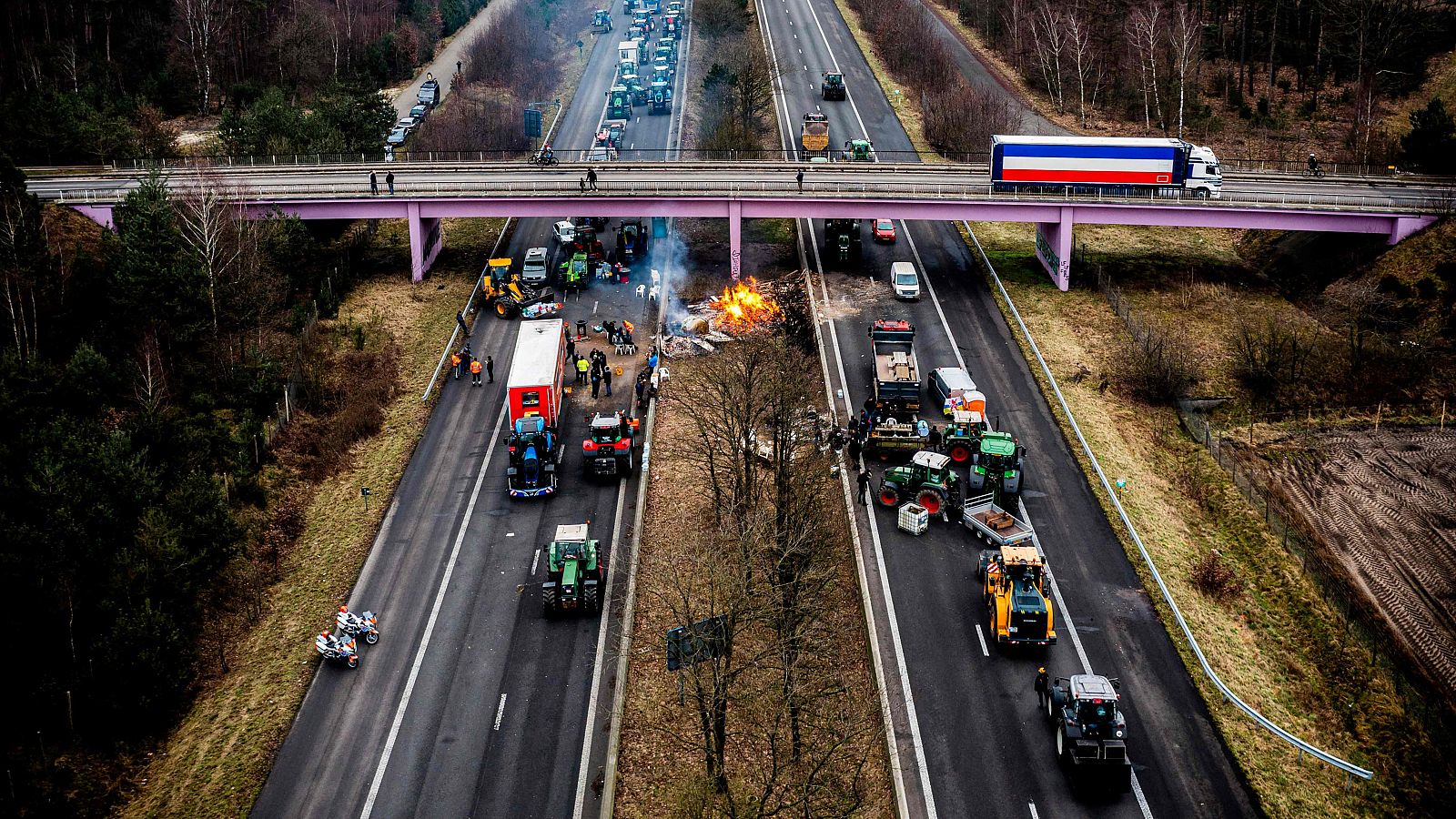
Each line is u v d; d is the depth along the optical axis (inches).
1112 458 3142.2
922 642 2437.3
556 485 3080.7
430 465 3206.2
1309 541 2940.5
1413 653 2625.5
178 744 2292.1
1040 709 2252.7
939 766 2124.8
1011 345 3762.3
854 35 7386.8
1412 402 3533.5
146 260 3353.8
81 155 4884.4
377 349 3816.4
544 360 3230.8
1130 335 3838.6
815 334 3818.9
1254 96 5885.8
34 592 2314.2
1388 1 5521.7
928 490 2819.9
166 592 2463.1
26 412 2755.9
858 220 4384.8
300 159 4923.7
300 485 3125.0
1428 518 3065.9
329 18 6796.3
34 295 3203.7
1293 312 4035.4
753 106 5900.6
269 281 3732.8
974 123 5472.4
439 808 2095.2
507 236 4778.5
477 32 7864.2
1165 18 6186.0
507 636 2536.9
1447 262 3878.0
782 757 2174.0
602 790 2128.4
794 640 2187.5
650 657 2455.7
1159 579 2625.5
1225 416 3513.8
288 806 2108.8
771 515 2773.1
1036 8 6673.2
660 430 3368.6
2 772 2167.8
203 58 6225.4
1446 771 2256.4
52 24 6240.2
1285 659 2501.2
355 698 2369.6
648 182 4357.8
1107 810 2027.6
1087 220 4124.0
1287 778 2124.8
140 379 3107.8
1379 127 5270.7
